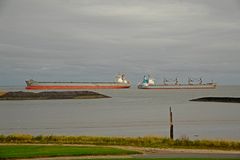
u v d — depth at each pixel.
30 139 44.19
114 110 124.50
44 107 140.00
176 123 79.94
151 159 28.25
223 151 36.25
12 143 40.97
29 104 159.25
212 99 185.62
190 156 31.73
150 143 41.88
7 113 111.12
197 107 141.12
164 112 115.19
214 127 71.12
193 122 81.94
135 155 32.38
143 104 162.25
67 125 75.94
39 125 76.31
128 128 69.81
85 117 97.25
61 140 43.66
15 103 166.00
